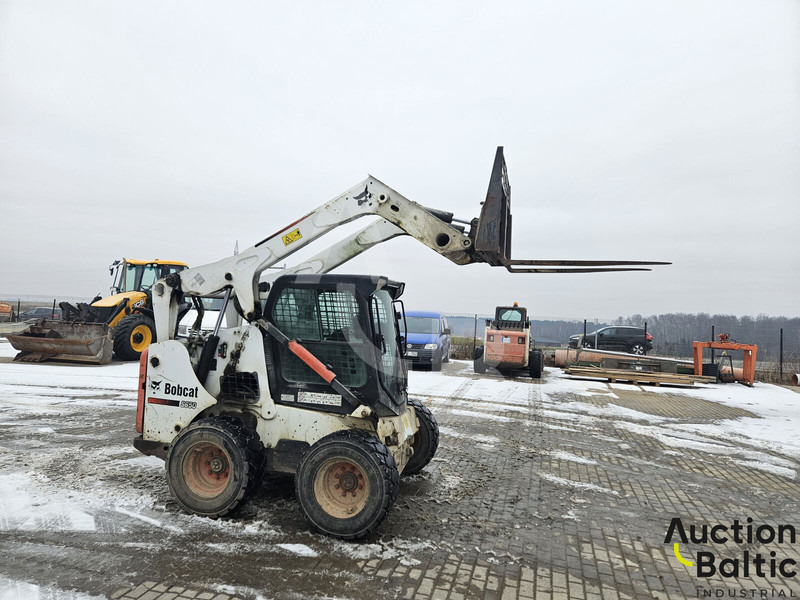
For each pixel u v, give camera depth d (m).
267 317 4.50
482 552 3.84
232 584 3.22
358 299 4.29
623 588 3.43
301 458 4.26
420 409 5.48
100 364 13.13
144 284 15.23
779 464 6.81
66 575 3.25
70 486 4.79
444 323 18.95
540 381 14.65
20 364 12.88
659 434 8.31
